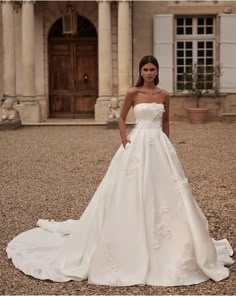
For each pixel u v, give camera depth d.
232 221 5.39
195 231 3.78
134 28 16.56
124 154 3.97
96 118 15.45
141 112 4.03
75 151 10.40
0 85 16.17
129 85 15.55
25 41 15.30
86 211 4.15
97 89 17.16
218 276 3.74
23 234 4.89
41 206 6.12
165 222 3.78
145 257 3.73
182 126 14.96
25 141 11.98
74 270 3.87
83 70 17.12
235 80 16.42
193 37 16.80
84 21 16.97
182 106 16.52
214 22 16.70
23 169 8.56
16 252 4.36
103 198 4.01
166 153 3.96
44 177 7.89
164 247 3.78
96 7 16.53
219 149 10.56
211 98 16.44
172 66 16.44
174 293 3.54
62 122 15.55
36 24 16.62
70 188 7.09
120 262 3.74
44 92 16.84
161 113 4.05
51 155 9.96
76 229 4.12
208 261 3.78
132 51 16.59
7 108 14.45
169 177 3.88
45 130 14.17
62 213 5.81
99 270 3.76
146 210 3.78
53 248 4.47
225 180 7.55
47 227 5.05
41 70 16.80
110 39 15.38
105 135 12.85
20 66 16.44
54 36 17.03
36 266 4.02
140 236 3.75
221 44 16.42
